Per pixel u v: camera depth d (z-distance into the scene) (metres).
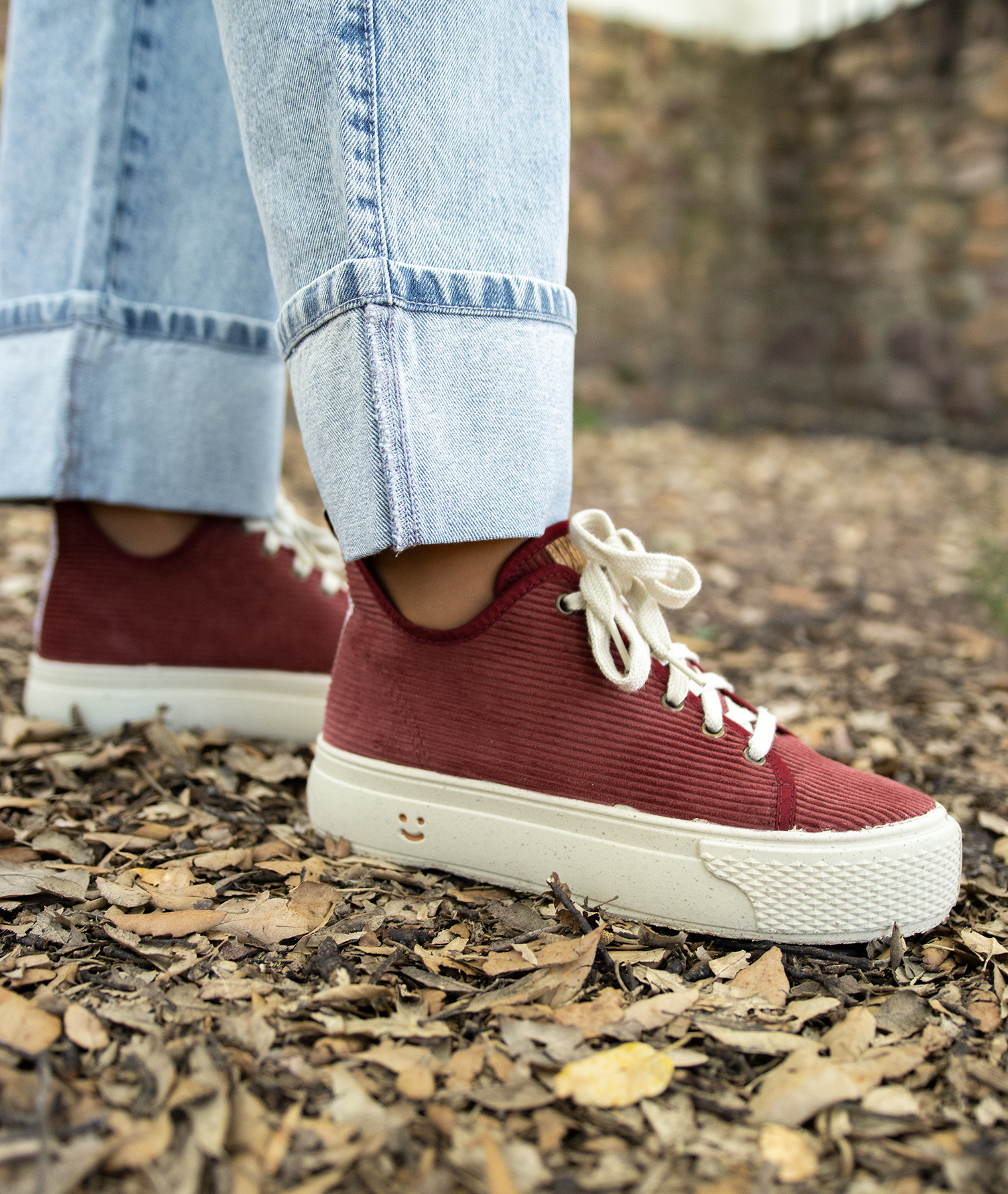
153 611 1.31
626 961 0.86
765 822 0.90
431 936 0.88
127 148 1.14
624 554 0.91
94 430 1.18
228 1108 0.63
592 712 0.94
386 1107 0.65
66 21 1.14
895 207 5.61
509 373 0.84
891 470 4.61
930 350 5.55
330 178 0.79
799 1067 0.71
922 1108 0.69
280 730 1.35
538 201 0.85
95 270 1.15
